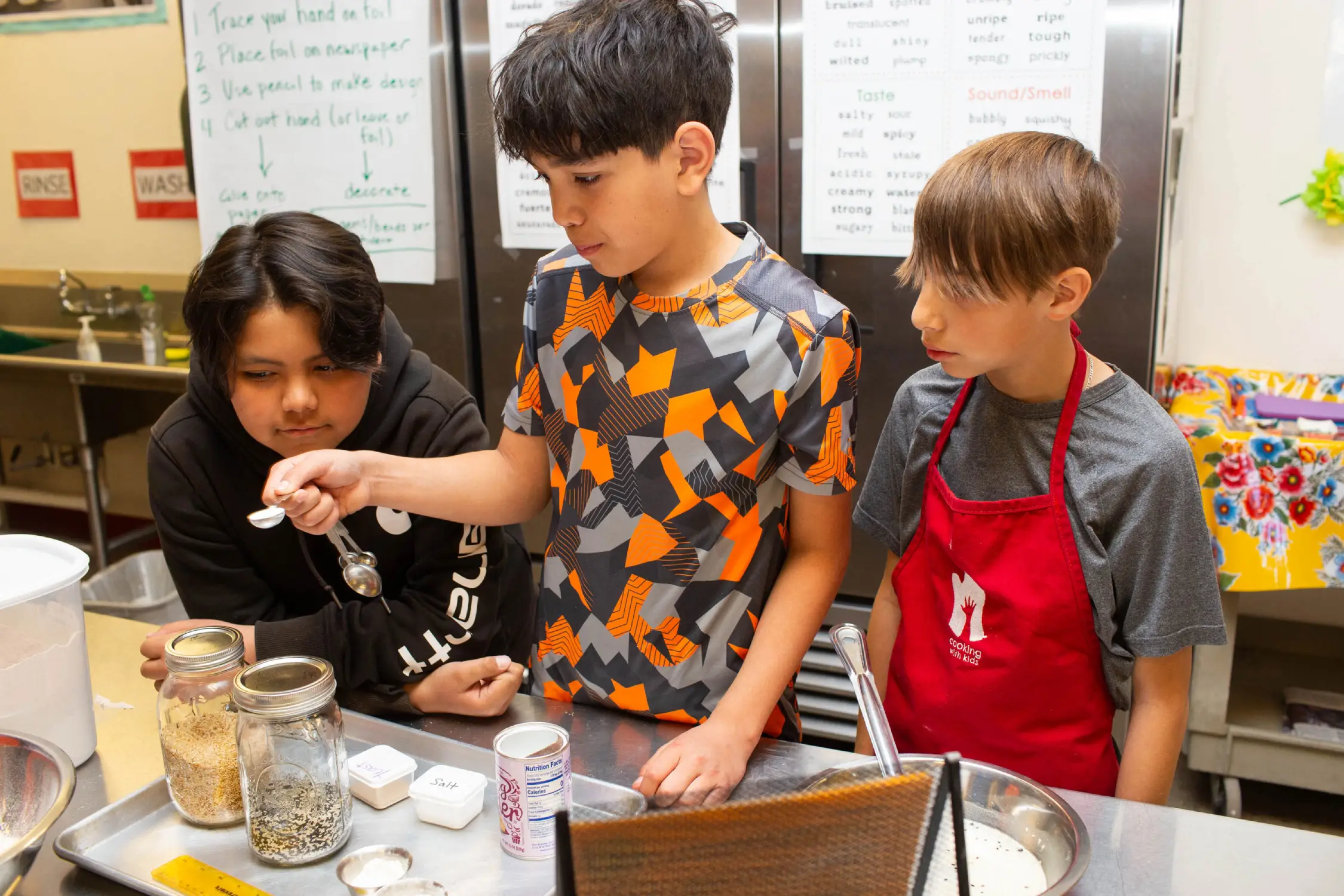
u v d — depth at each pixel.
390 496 1.01
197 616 1.19
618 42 0.80
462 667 1.03
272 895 0.76
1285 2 2.33
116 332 3.59
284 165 2.47
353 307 1.01
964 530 1.02
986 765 0.81
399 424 1.18
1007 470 1.01
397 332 1.20
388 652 1.09
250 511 1.18
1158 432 0.95
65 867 0.81
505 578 1.38
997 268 0.86
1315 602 2.53
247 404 1.02
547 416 1.04
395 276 2.44
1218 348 2.55
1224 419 2.10
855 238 2.10
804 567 0.97
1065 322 0.95
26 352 3.35
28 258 3.76
